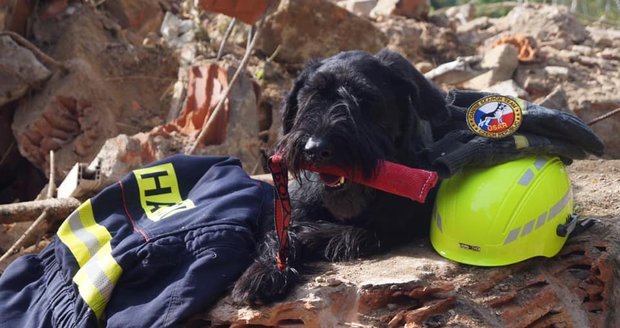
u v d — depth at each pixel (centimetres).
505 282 230
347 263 233
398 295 220
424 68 422
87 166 301
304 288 219
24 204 284
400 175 224
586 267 241
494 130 232
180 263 227
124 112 361
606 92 389
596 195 268
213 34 408
